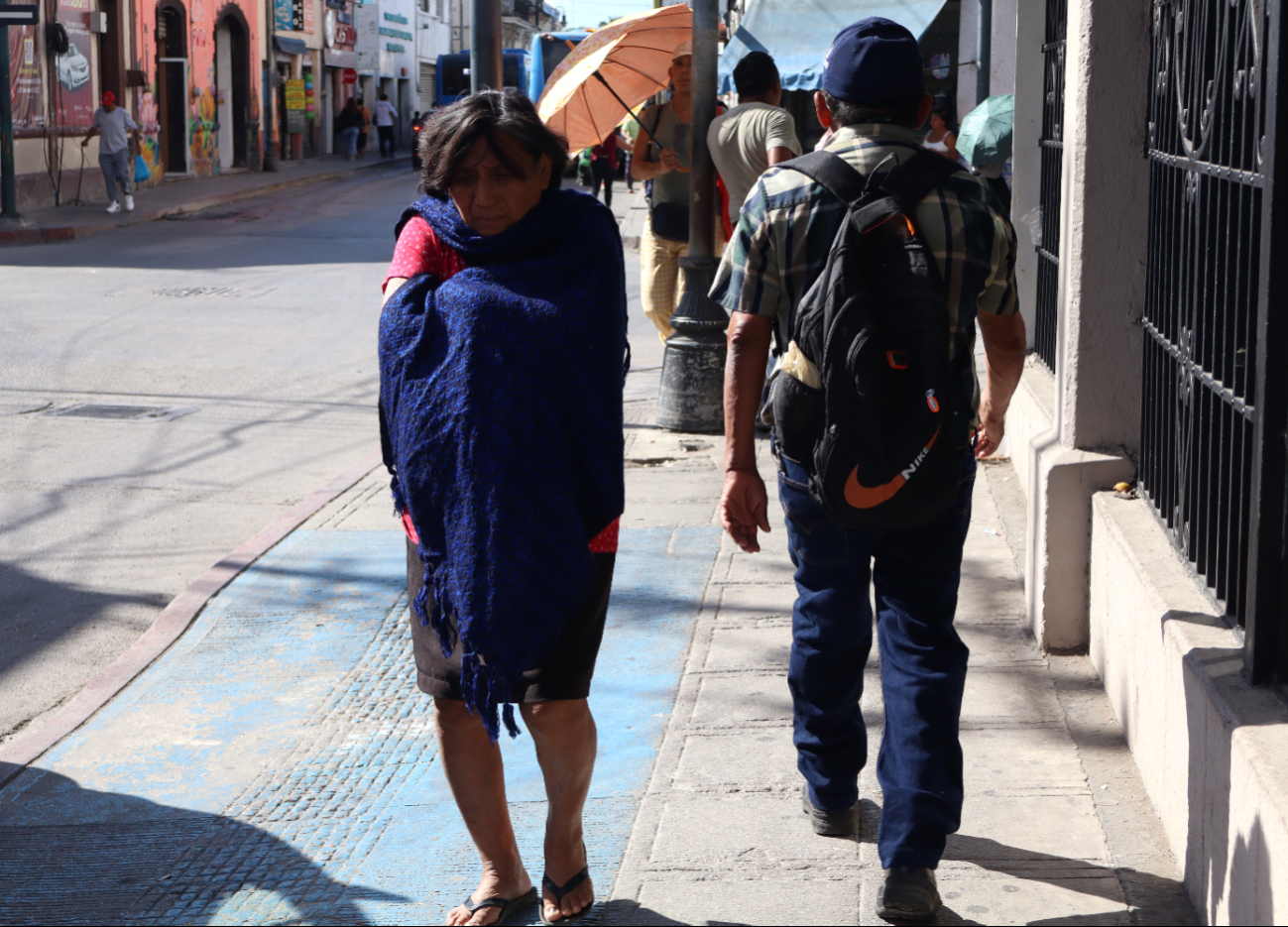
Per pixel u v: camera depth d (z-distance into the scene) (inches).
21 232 714.8
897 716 106.7
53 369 370.0
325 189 1162.6
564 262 98.7
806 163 104.6
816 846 120.4
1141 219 148.6
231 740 151.4
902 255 99.6
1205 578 121.0
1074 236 151.0
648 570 201.3
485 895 110.3
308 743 150.1
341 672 170.2
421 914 114.1
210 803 136.3
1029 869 114.6
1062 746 136.6
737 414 108.6
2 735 159.8
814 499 103.4
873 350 97.0
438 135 98.2
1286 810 82.6
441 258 102.4
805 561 111.0
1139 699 129.0
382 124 1681.8
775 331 110.7
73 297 500.4
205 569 219.0
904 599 108.1
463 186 98.7
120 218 820.6
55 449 289.7
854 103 105.8
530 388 96.0
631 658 167.2
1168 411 134.7
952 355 104.2
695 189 284.8
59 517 244.8
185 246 698.2
